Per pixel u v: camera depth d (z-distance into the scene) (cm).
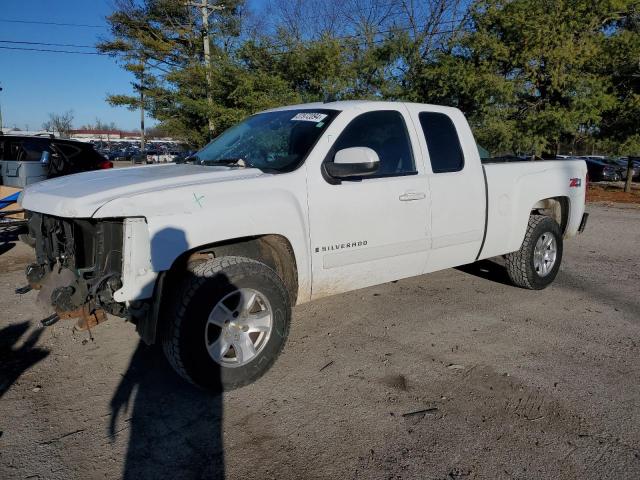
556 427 304
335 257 393
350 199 394
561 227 614
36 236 380
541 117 1480
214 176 354
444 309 511
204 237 321
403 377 366
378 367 382
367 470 266
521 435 296
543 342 431
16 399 333
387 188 416
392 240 424
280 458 276
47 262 371
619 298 555
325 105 436
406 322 474
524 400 335
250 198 343
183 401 332
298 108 454
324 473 264
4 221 634
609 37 1545
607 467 269
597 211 1402
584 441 291
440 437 294
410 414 318
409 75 1656
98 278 313
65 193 333
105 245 322
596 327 467
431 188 446
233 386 337
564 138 1819
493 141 1525
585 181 620
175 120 2142
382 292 564
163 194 312
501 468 268
